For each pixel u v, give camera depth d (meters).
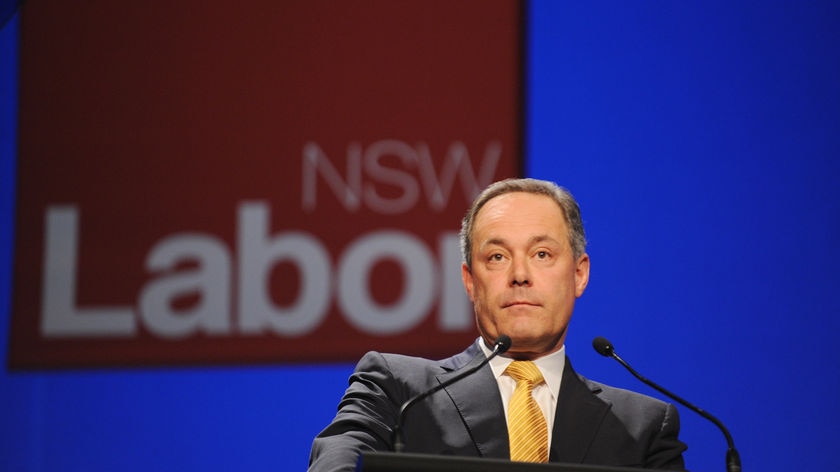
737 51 8.80
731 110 8.76
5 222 9.20
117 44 9.41
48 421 8.80
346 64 9.19
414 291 8.80
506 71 9.05
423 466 4.03
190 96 9.29
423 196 8.95
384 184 9.01
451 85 9.09
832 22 8.79
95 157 9.25
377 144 9.06
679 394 8.41
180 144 9.23
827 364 8.42
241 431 8.72
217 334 8.89
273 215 9.02
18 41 9.45
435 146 9.02
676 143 8.76
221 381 8.80
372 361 5.55
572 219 5.63
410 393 5.38
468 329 8.72
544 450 5.20
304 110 9.16
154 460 8.71
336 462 4.58
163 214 9.13
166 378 8.84
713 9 8.87
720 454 8.32
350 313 8.81
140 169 9.20
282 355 8.80
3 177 9.27
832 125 8.69
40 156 9.28
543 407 5.42
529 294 5.41
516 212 5.53
